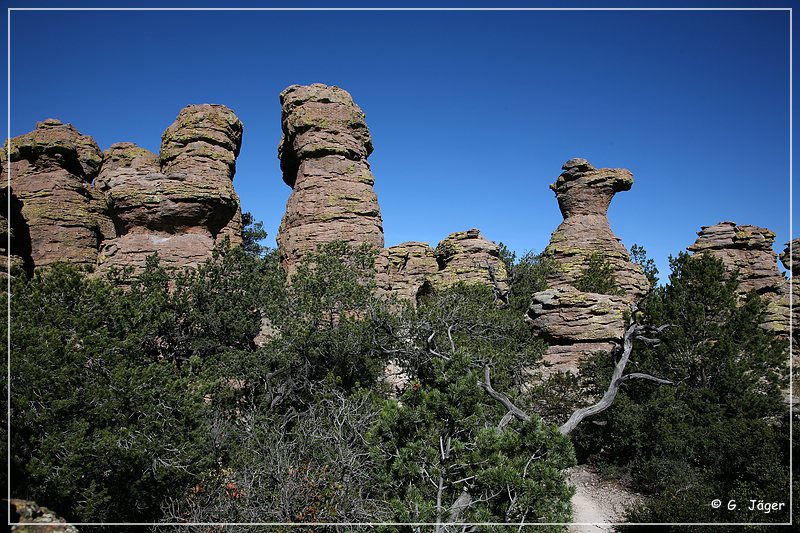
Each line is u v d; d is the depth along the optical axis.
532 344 26.16
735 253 45.22
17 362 11.60
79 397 12.59
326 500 11.83
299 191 36.53
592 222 47.66
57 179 34.25
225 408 18.28
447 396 12.12
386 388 22.53
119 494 12.52
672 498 17.41
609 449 24.17
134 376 13.18
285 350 19.81
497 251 44.56
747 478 18.16
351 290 22.36
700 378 23.25
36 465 10.77
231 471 13.27
